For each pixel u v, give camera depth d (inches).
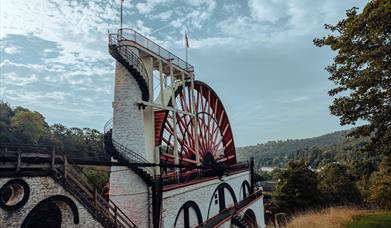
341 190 1838.1
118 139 618.2
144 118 758.5
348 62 467.2
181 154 932.6
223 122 1352.1
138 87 666.2
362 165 2474.2
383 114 421.1
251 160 1357.0
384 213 944.3
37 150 403.5
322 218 900.6
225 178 994.1
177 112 872.3
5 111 2135.8
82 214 428.1
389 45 399.2
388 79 412.5
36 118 2129.7
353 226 780.0
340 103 473.1
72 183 423.8
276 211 1520.7
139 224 569.9
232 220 847.7
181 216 695.7
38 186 376.8
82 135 2647.6
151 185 611.2
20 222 353.4
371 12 382.3
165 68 911.0
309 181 1524.4
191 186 750.5
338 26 500.4
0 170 346.0
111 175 608.7
